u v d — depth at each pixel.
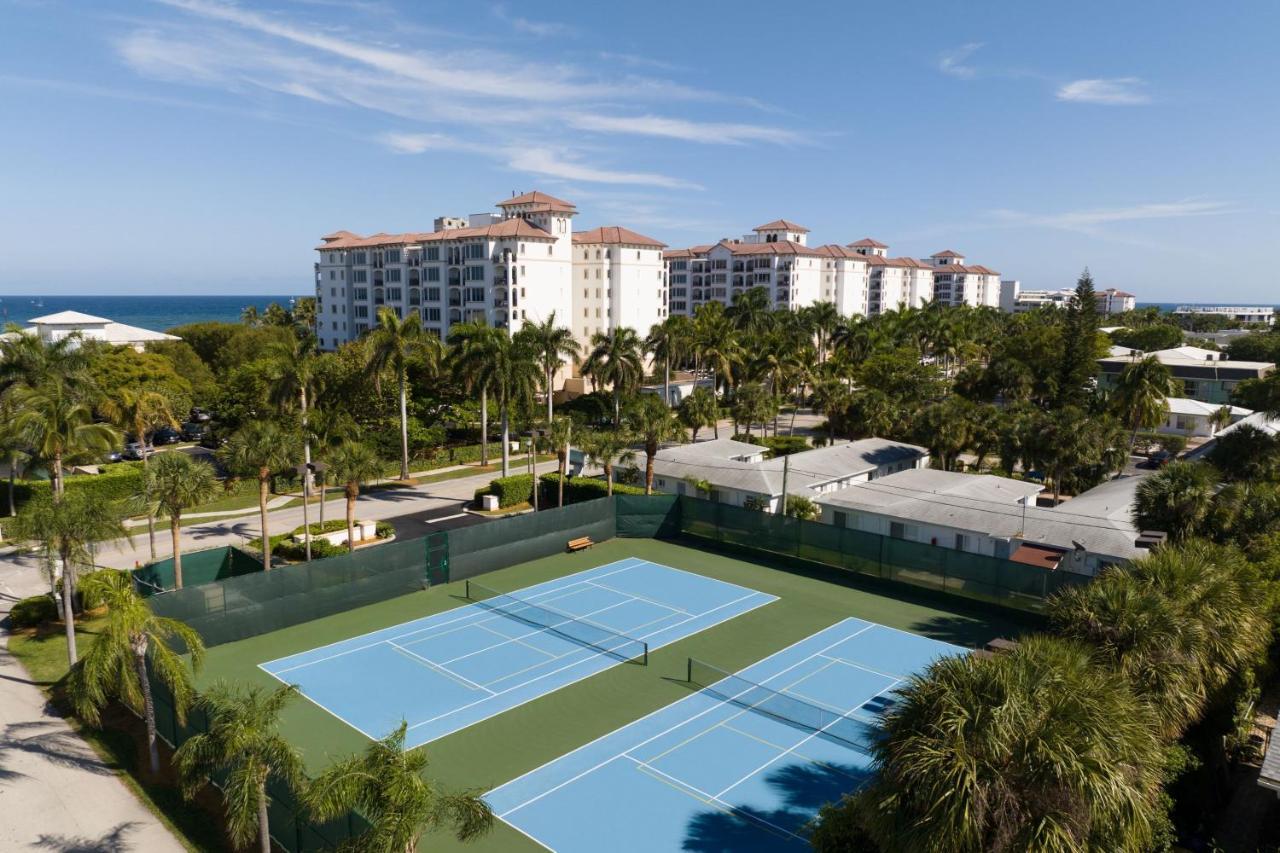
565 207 118.12
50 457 42.28
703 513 52.41
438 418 82.19
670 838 22.17
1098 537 42.81
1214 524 35.28
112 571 24.98
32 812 22.67
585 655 34.75
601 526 52.44
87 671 22.55
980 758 14.61
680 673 33.06
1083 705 15.20
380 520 56.31
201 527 53.44
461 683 31.94
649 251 130.12
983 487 54.00
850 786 24.83
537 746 27.17
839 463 60.66
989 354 124.44
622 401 81.75
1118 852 14.41
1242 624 22.98
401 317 123.88
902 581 43.62
